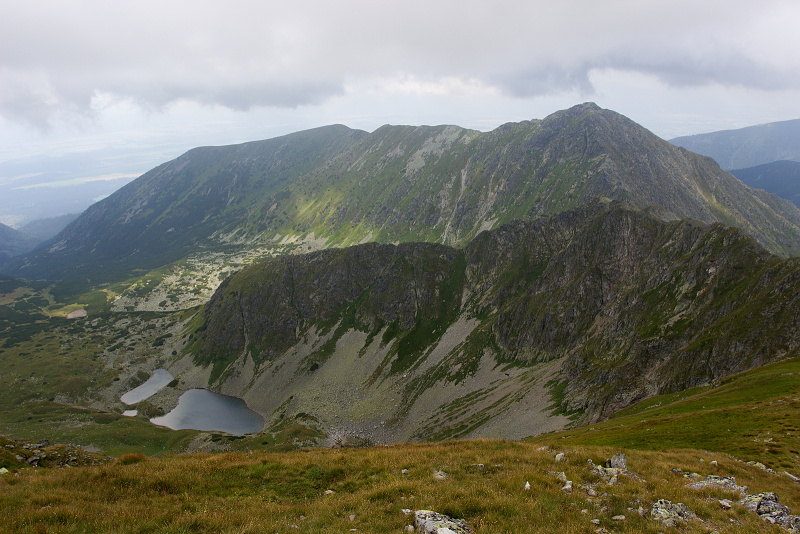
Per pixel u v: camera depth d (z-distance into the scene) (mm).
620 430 67938
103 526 18984
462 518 19734
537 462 29766
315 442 161625
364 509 20781
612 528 19578
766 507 22250
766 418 51594
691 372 108062
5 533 17891
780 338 96000
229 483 26469
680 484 25797
